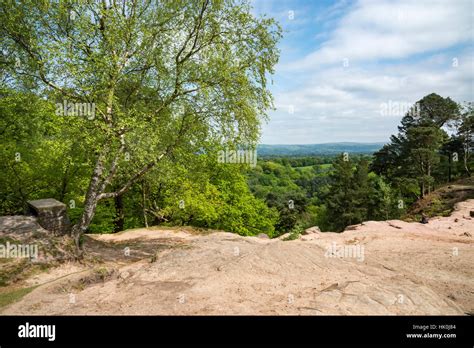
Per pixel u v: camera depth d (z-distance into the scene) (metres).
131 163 14.88
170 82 14.26
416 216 40.28
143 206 25.39
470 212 26.48
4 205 21.84
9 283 10.62
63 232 13.82
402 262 13.75
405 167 54.75
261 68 14.30
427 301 8.24
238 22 14.02
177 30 14.02
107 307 7.84
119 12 12.63
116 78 12.67
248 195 31.39
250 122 14.41
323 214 63.47
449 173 58.59
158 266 11.19
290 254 11.84
